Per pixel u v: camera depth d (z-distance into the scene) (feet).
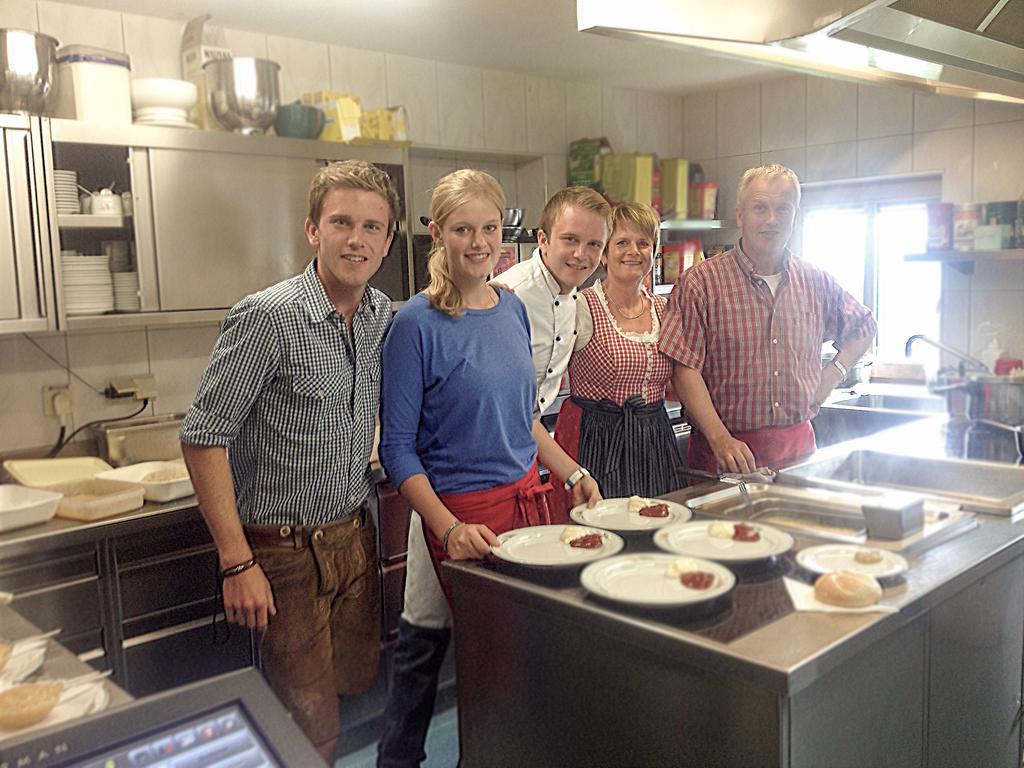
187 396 9.84
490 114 13.23
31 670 3.22
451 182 5.85
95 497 7.52
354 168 5.47
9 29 7.55
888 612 3.93
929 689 4.42
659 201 14.11
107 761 2.24
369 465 6.13
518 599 4.42
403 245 10.32
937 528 4.97
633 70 13.43
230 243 9.02
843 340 8.15
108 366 9.25
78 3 9.02
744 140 14.96
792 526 5.24
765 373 7.62
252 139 9.07
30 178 7.73
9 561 6.74
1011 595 5.10
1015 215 10.44
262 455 5.58
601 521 5.32
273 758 2.34
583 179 14.03
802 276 7.77
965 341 11.83
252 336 5.29
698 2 4.99
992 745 5.12
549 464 6.91
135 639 7.36
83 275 8.16
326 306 5.49
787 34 4.80
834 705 3.74
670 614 3.94
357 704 7.40
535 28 10.83
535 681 4.47
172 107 8.63
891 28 5.69
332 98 9.98
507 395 6.09
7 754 2.18
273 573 5.61
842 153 13.74
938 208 10.91
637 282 7.70
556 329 7.29
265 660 5.76
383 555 8.54
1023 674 5.43
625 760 4.09
